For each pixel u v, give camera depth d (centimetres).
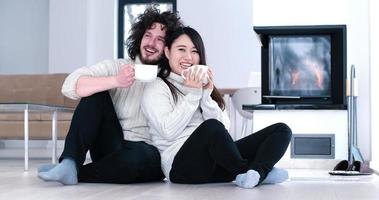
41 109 363
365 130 409
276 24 406
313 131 384
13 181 255
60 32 673
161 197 179
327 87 408
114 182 226
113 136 227
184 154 215
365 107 410
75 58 670
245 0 669
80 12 670
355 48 413
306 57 410
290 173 321
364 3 410
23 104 347
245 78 668
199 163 215
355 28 411
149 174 226
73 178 217
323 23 405
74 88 218
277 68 411
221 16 672
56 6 674
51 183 239
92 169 226
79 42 670
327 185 235
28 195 188
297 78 410
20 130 498
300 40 410
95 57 691
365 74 411
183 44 226
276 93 411
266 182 227
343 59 403
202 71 211
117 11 707
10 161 500
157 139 227
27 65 714
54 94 540
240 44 669
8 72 718
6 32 719
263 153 216
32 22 715
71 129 217
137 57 241
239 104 500
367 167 316
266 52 411
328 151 383
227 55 671
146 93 221
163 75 227
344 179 261
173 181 226
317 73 409
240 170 212
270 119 386
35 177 286
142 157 220
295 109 384
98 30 691
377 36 409
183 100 214
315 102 405
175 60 226
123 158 219
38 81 549
